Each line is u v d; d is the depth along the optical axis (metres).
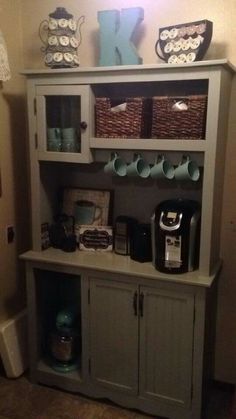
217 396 2.35
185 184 2.25
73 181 2.53
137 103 2.02
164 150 2.00
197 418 2.07
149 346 2.11
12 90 2.42
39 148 2.22
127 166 2.14
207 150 1.88
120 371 2.21
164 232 2.00
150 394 2.16
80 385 2.32
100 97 2.16
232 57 2.06
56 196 2.51
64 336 2.38
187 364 2.04
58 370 2.38
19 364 2.49
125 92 2.28
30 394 2.35
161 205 2.12
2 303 2.48
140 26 2.20
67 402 2.28
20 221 2.60
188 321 1.99
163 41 2.01
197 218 2.04
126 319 2.13
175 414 2.12
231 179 2.16
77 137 2.18
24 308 2.70
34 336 2.41
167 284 1.99
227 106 2.04
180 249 2.00
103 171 2.44
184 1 2.10
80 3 2.31
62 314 2.44
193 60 1.91
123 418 2.17
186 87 2.16
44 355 2.52
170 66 1.87
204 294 1.93
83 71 2.04
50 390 2.38
